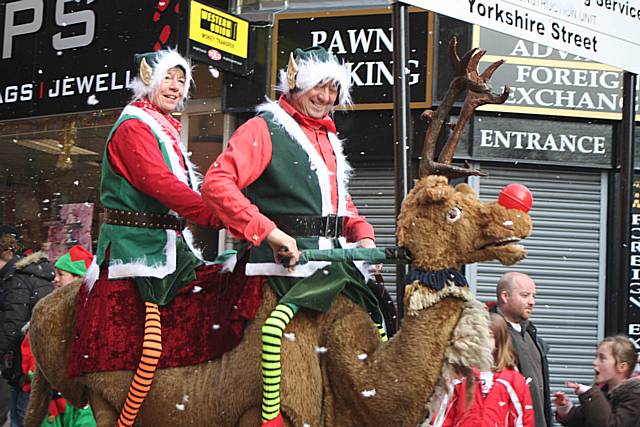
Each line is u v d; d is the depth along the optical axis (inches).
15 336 301.1
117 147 176.7
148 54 190.7
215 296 171.9
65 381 187.3
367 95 388.5
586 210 395.9
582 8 224.5
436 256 151.9
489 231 149.6
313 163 166.1
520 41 387.9
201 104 397.4
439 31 382.9
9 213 441.4
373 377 153.4
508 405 204.4
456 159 385.1
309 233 164.6
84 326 175.2
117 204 177.0
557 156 390.6
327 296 157.4
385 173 391.2
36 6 401.4
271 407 152.6
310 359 157.5
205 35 363.9
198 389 165.2
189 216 170.1
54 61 397.1
